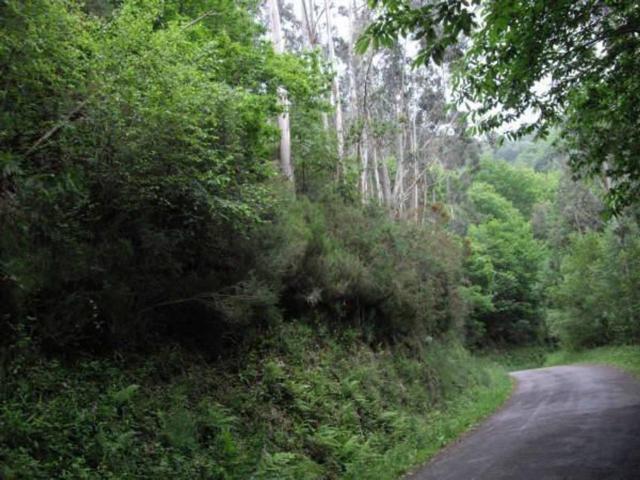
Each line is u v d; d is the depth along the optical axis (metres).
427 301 20.19
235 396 9.75
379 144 26.62
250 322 11.42
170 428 7.83
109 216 8.72
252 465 8.22
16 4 6.11
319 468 9.20
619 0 7.48
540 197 75.19
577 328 40.25
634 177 11.05
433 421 14.22
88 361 8.26
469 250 38.97
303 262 13.44
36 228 7.47
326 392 11.83
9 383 6.84
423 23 6.01
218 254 10.45
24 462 5.75
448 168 36.25
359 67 28.14
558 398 16.84
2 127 6.54
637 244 29.97
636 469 7.03
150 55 7.86
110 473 6.40
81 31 7.66
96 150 7.66
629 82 9.14
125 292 8.68
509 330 49.50
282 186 13.37
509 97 9.09
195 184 8.71
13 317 7.46
